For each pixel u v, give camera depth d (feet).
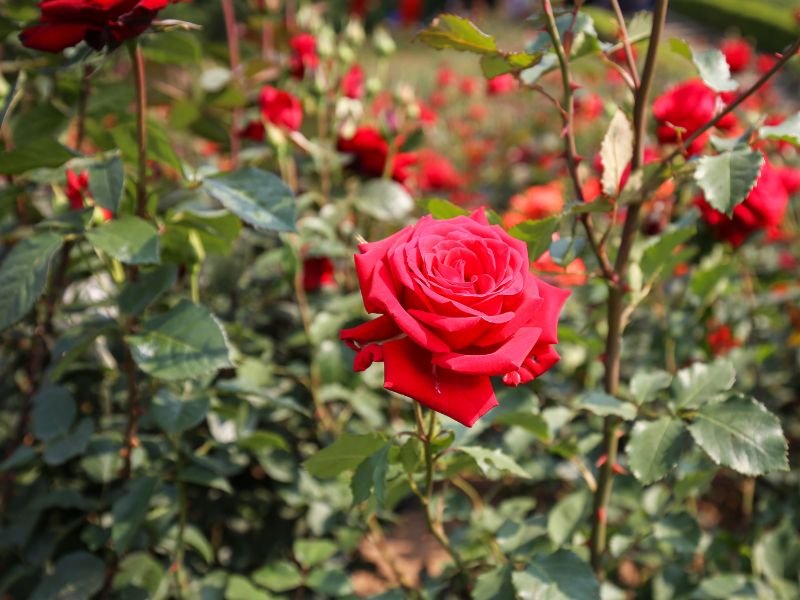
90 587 1.75
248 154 2.46
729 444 1.38
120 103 2.11
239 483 2.36
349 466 1.45
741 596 1.81
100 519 1.95
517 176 5.43
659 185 1.43
